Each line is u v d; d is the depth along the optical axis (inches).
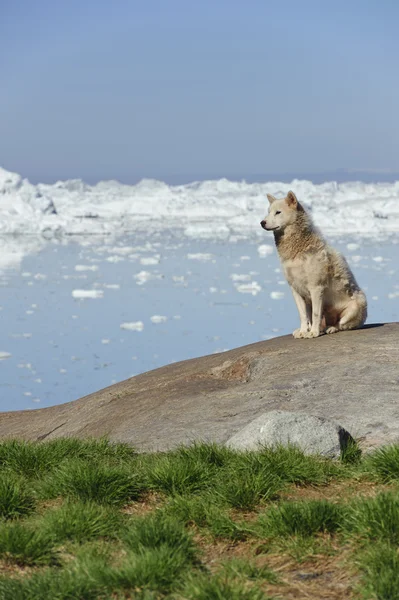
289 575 347.3
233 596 314.2
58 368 2304.4
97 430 690.2
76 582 335.3
